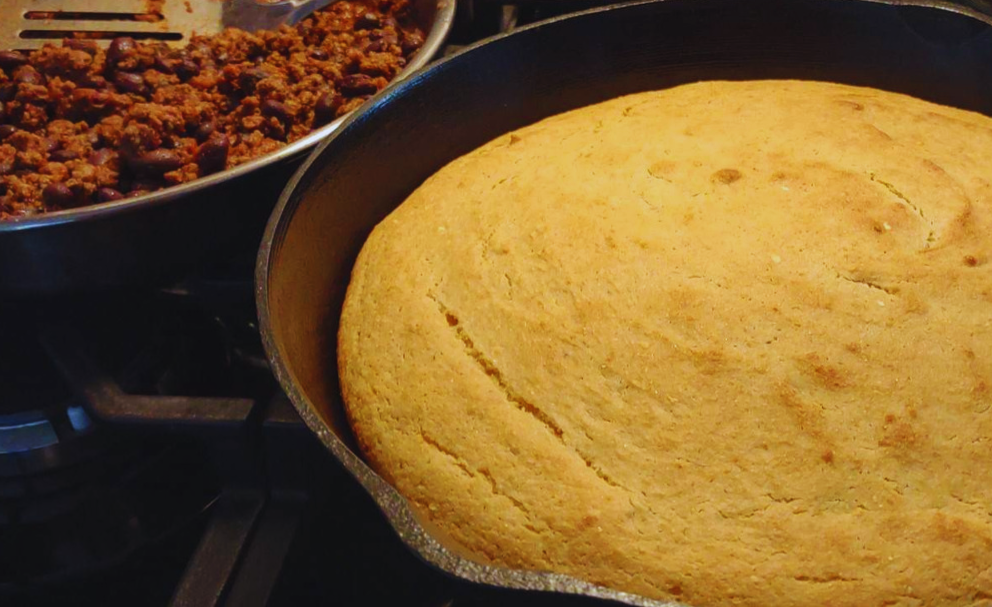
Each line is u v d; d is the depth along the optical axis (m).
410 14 0.43
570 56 0.34
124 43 0.39
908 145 0.30
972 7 0.37
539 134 0.33
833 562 0.23
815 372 0.25
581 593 0.20
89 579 0.36
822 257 0.26
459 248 0.29
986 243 0.27
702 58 0.35
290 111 0.38
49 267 0.30
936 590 0.23
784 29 0.34
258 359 0.38
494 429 0.26
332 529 0.34
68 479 0.35
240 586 0.29
